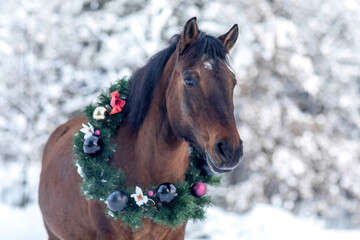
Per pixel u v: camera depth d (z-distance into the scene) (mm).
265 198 14750
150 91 3209
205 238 11484
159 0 13523
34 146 12961
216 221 12156
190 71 2748
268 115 14188
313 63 15422
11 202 12836
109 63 13523
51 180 3979
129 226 3131
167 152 3111
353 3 15625
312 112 15711
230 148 2574
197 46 2818
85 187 3148
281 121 14883
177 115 2893
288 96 15383
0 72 13156
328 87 15445
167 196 3086
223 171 2672
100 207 3203
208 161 2707
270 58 14188
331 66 15328
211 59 2760
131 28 13703
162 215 3080
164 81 3113
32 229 9625
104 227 3199
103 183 3158
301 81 14484
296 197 15297
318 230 12023
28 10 13266
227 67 2799
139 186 3195
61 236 3982
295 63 14242
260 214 13141
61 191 3744
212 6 13891
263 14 14320
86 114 3557
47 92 13203
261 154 14586
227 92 2705
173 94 2928
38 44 13555
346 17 15711
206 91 2693
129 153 3273
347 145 15414
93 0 15086
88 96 13500
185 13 13969
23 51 13227
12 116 13195
